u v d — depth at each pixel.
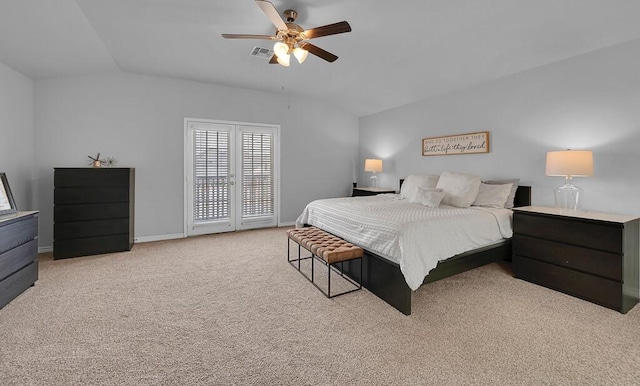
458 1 2.33
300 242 2.90
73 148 3.82
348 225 2.86
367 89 4.69
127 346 1.74
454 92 4.17
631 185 2.57
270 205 5.27
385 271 2.35
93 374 1.50
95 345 1.75
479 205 3.35
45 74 3.54
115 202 3.64
